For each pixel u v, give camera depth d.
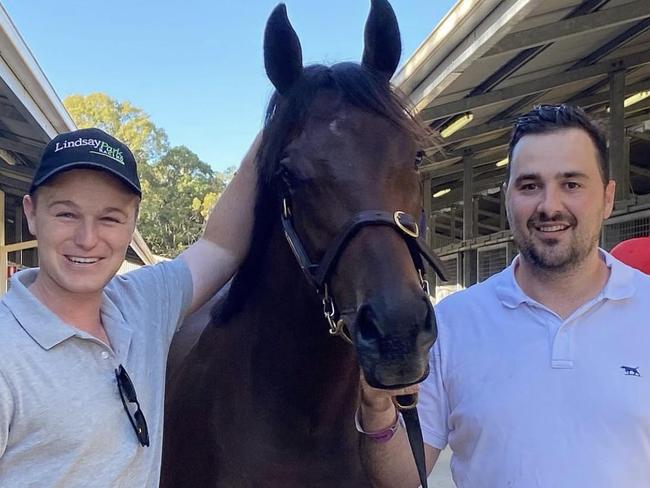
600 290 1.52
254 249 1.72
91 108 40.38
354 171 1.38
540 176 1.50
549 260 1.50
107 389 1.22
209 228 1.79
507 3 3.48
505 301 1.56
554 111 1.55
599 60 5.74
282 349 1.62
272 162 1.50
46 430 1.15
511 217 1.57
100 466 1.18
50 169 1.23
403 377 1.18
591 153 1.51
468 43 3.96
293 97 1.50
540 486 1.42
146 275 1.52
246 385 1.71
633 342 1.45
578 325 1.48
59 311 1.27
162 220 40.03
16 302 1.20
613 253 2.51
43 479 1.14
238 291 1.76
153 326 1.43
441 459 4.54
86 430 1.17
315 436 1.64
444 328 1.61
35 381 1.15
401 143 1.44
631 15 4.21
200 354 1.93
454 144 7.76
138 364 1.32
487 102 5.67
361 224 1.33
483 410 1.50
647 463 1.39
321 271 1.36
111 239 1.27
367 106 1.46
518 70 5.29
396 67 1.64
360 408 1.54
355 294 1.29
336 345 1.57
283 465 1.67
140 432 1.24
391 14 1.62
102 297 1.35
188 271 1.63
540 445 1.43
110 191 1.27
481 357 1.54
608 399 1.40
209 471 1.81
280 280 1.62
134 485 1.24
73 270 1.25
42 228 1.25
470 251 8.74
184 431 1.89
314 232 1.41
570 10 4.18
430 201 9.15
